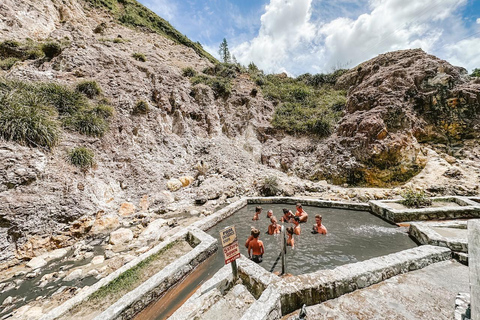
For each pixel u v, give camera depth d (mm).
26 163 5043
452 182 7902
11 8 11992
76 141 6770
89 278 3838
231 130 13500
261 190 9266
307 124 13414
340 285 3174
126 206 6852
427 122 10102
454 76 10672
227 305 2934
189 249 4652
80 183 5996
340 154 10664
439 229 5043
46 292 3498
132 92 10414
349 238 5391
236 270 3514
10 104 5645
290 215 6438
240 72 18062
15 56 9945
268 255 4711
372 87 12211
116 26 19125
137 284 3459
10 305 3215
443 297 3021
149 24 25719
